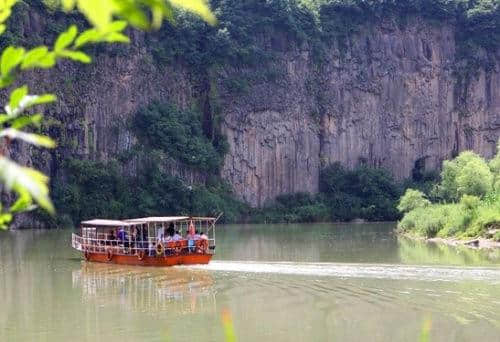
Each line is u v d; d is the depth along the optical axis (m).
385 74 145.12
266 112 132.00
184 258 46.81
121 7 3.43
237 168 129.00
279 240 76.06
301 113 136.12
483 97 150.62
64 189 106.06
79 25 107.44
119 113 118.00
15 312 32.12
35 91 107.25
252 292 35.91
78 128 112.50
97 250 52.03
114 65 118.38
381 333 26.91
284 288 36.81
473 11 149.62
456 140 150.25
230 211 121.75
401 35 147.12
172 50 125.94
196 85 128.12
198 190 118.06
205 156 121.81
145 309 32.31
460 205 73.44
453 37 151.25
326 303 32.66
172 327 28.41
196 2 3.64
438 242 68.25
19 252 61.72
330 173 137.88
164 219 50.28
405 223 82.81
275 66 133.00
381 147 144.38
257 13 132.75
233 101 128.88
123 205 110.94
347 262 48.62
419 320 29.02
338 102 140.25
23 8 104.25
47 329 28.52
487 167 86.06
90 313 31.61
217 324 28.84
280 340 26.08
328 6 141.50
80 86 113.62
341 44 141.75
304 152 136.12
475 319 28.98
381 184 134.12
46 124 107.50
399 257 53.41
